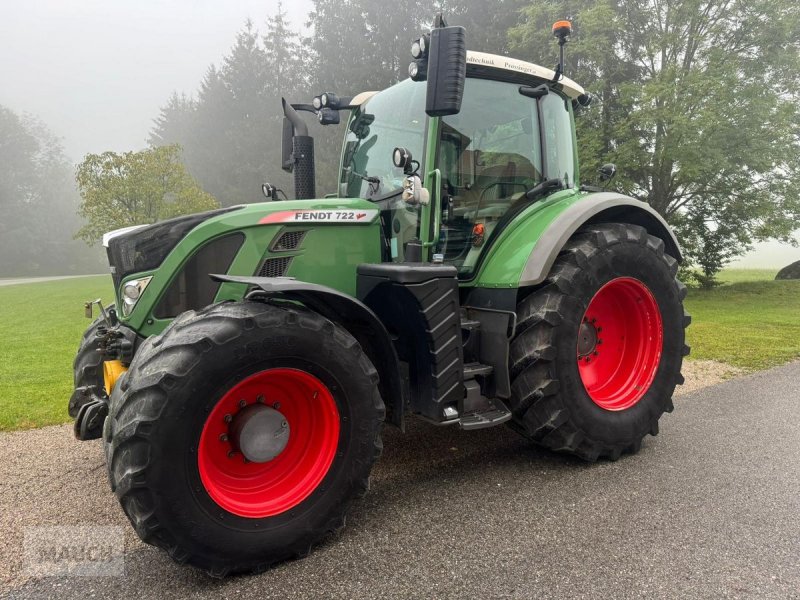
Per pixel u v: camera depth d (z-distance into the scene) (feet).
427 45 9.19
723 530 8.11
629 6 46.34
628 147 43.80
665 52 45.96
